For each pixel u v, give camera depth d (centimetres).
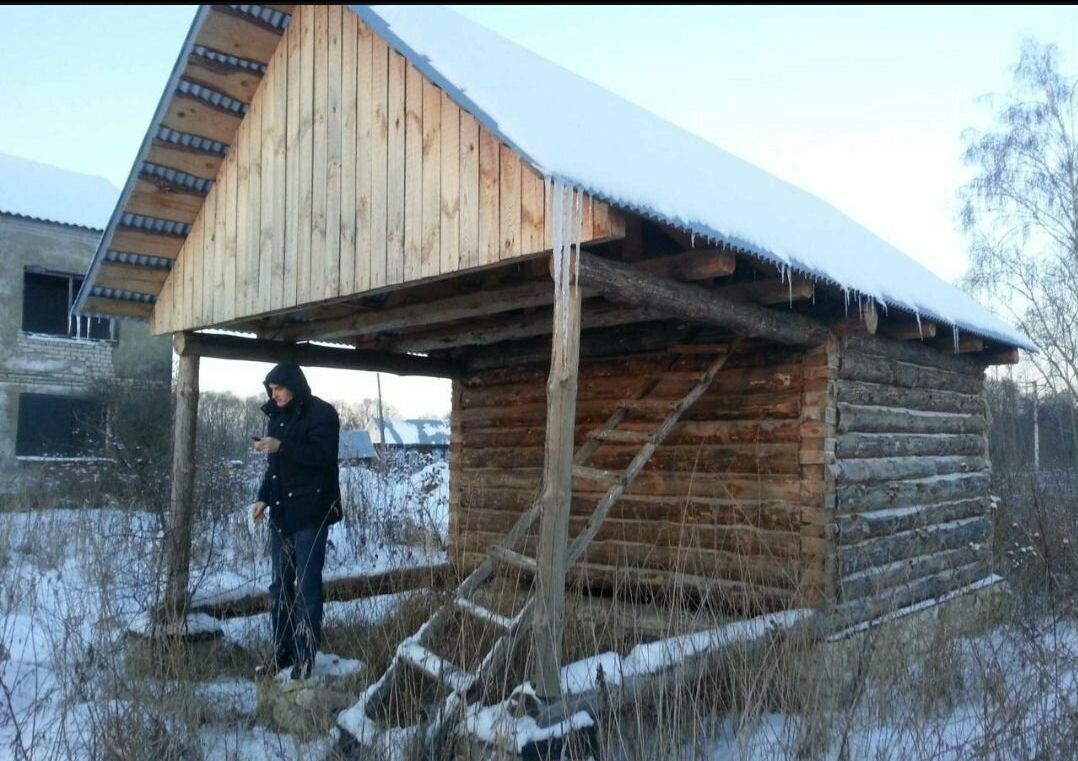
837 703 502
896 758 457
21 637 630
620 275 445
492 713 411
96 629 567
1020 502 1083
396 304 645
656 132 704
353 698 499
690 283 498
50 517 1016
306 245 564
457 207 464
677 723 427
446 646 492
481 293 580
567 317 408
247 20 566
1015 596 741
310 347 766
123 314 732
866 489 658
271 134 600
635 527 711
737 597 632
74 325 1964
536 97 495
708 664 479
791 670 507
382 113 515
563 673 438
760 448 647
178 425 688
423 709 447
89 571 693
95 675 495
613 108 682
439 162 477
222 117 618
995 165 1738
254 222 612
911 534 714
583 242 411
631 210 402
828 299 617
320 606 545
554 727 400
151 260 693
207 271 659
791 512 624
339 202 541
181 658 511
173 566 630
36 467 1542
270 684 514
